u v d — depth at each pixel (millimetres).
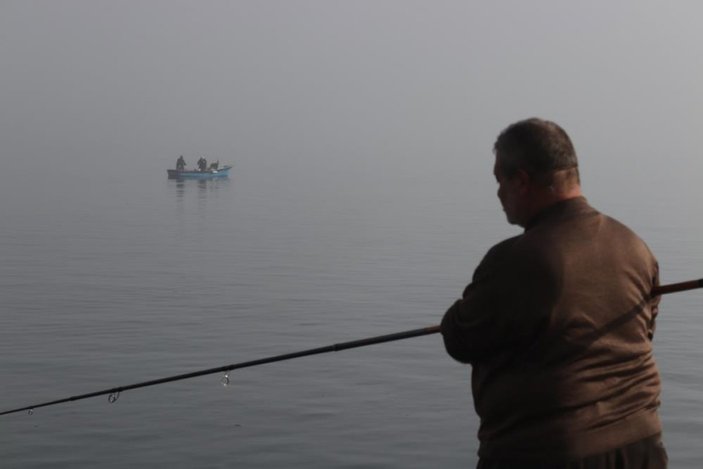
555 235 3533
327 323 28344
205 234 59938
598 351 3484
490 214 80250
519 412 3514
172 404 18094
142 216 75250
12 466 14508
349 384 19688
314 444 15523
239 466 14438
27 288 35688
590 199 97750
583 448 3445
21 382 20312
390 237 58188
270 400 18391
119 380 20469
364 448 15289
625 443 3498
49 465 14547
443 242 54969
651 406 3605
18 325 27422
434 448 15297
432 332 4574
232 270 41812
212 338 25641
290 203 93625
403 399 18391
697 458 14750
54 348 24031
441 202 98250
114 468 14383
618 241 3609
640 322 3605
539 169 3627
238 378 20266
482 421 3656
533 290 3461
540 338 3469
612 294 3531
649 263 3701
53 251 49625
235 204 91062
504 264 3518
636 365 3566
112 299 32938
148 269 42062
